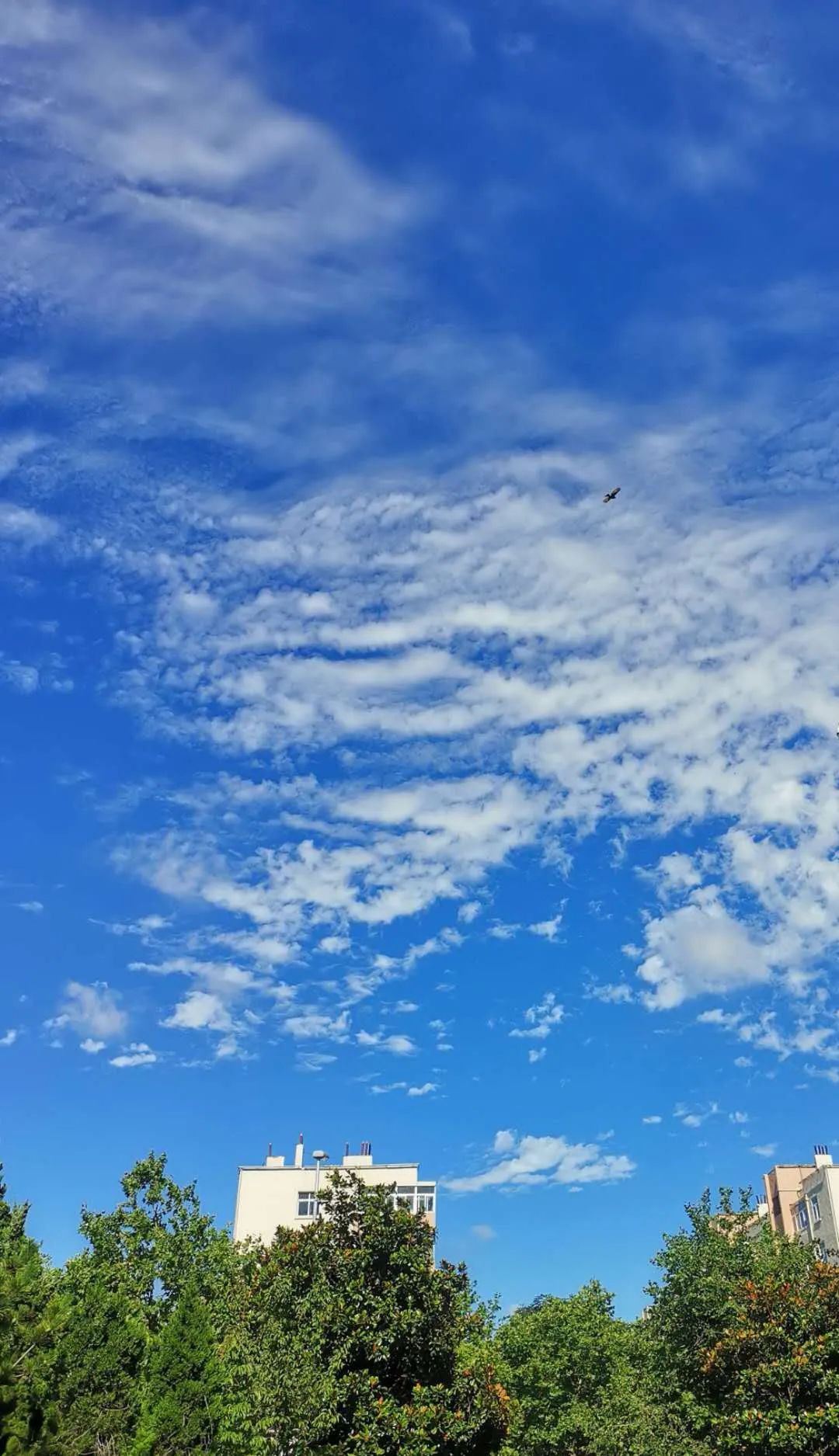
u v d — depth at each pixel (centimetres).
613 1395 4891
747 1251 4159
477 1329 3922
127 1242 3400
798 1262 4053
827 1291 3719
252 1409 2672
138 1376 2502
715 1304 3956
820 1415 3338
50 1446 2106
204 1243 3481
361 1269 3641
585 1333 5603
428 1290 3616
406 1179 7294
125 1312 2647
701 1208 4366
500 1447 3678
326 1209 3906
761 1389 3562
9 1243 2712
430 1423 3394
